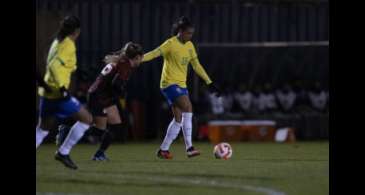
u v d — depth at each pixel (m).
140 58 39.28
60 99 31.45
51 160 42.28
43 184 28.00
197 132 76.38
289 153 50.84
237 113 79.12
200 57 82.88
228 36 83.19
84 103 70.38
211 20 82.81
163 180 29.78
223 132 74.44
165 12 81.62
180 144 68.44
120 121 40.72
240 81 83.69
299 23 83.75
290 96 79.88
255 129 75.06
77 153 51.69
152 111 81.19
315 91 80.19
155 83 81.44
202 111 78.00
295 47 83.75
